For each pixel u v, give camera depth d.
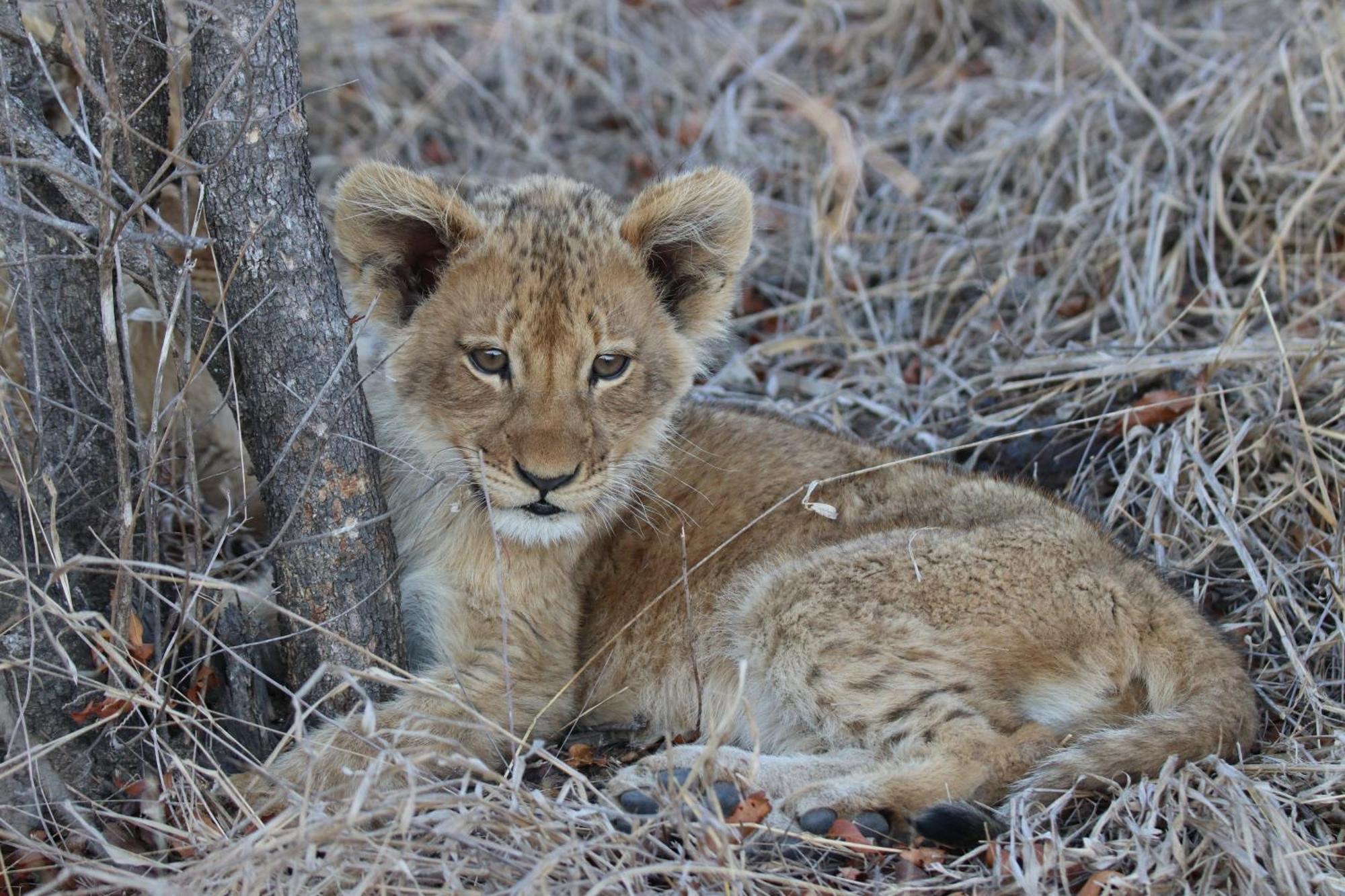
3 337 9.01
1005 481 9.71
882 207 14.78
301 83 8.12
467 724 7.38
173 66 7.58
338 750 7.48
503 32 17.58
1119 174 14.29
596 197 9.32
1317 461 10.39
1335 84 13.66
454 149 16.75
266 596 9.10
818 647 8.77
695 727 9.35
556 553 9.00
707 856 7.02
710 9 18.69
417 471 8.50
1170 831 7.28
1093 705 8.54
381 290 8.66
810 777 8.34
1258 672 9.30
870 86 17.22
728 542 9.03
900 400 12.42
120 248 7.44
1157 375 11.78
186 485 8.15
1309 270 12.81
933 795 8.09
